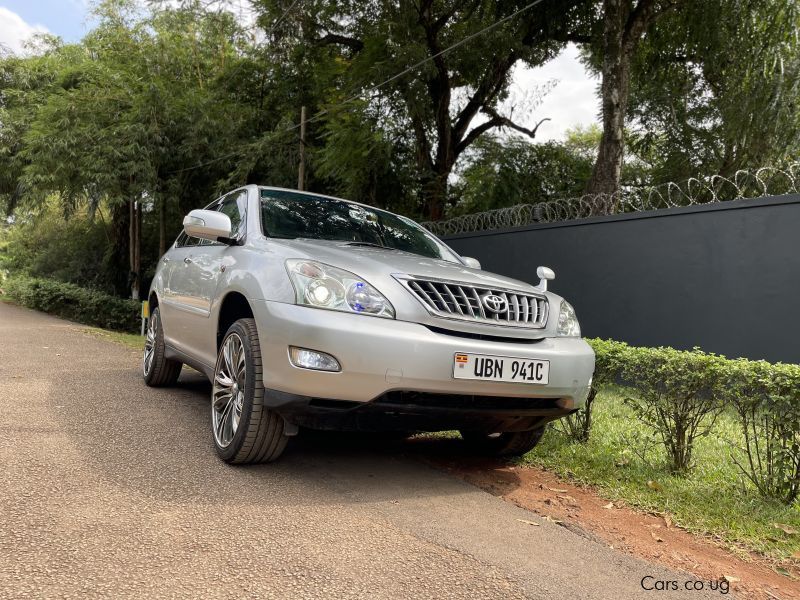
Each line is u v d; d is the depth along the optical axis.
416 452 3.98
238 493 2.84
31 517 2.36
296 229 3.98
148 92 14.48
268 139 14.48
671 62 14.24
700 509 3.16
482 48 13.30
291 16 14.66
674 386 3.62
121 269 20.94
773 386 3.15
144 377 5.53
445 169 15.69
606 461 3.85
